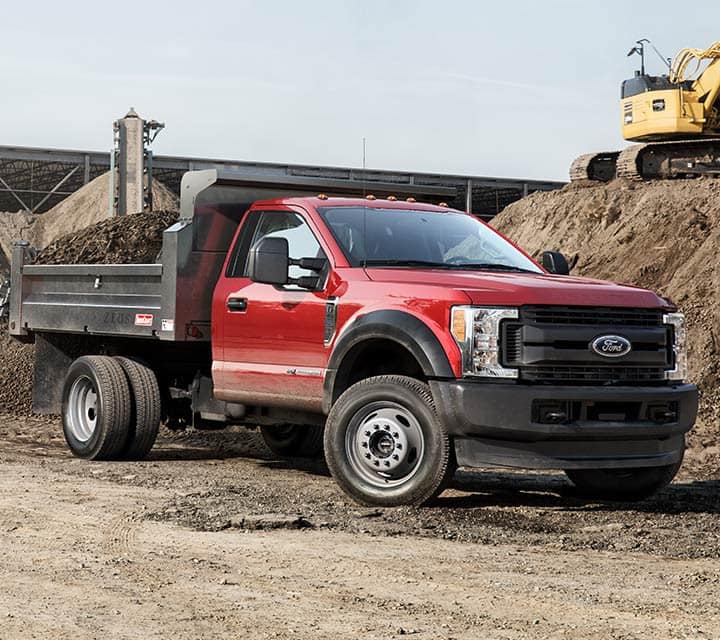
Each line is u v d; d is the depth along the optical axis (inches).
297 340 351.6
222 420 406.3
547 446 308.0
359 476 323.6
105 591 215.6
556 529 293.1
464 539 274.8
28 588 217.8
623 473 348.8
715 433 539.5
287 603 207.6
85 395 438.3
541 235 1043.3
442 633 188.7
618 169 1096.2
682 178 1115.3
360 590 218.7
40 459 426.9
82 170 3914.9
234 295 375.2
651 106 1075.9
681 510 334.3
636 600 213.9
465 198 3316.9
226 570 234.4
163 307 400.8
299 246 361.7
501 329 305.7
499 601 211.6
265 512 302.7
